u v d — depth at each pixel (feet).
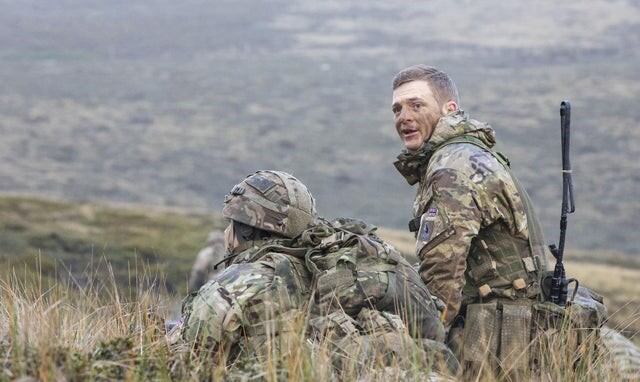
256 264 30.42
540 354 33.12
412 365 26.00
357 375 26.58
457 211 35.06
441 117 37.52
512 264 35.70
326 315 28.89
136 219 334.03
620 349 34.86
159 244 266.98
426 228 35.65
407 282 30.58
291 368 24.81
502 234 35.86
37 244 241.35
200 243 280.92
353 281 29.86
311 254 30.76
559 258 35.99
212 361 27.27
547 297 35.99
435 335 30.30
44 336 25.82
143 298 32.55
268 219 31.73
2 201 327.67
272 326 27.84
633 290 296.51
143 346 27.86
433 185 35.96
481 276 35.94
